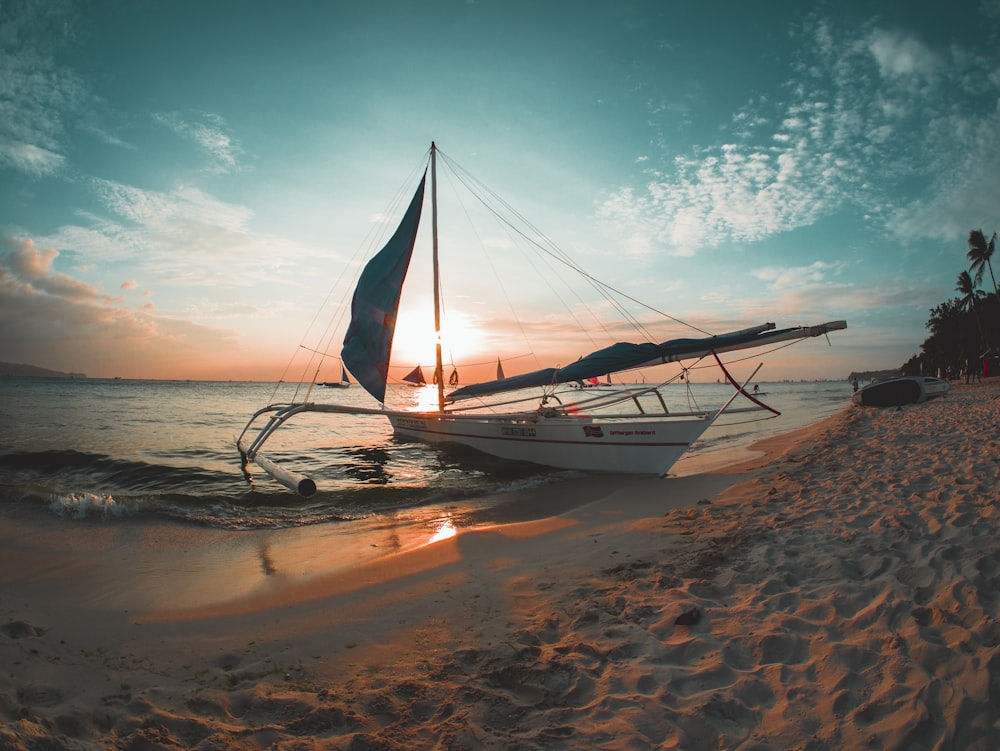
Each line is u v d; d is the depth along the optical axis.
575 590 4.55
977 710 2.42
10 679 3.05
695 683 2.96
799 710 2.64
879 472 8.20
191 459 13.31
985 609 3.25
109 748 2.46
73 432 18.25
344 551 6.32
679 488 9.41
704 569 4.68
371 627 4.04
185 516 7.84
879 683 2.75
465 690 3.03
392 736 2.62
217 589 4.98
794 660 3.09
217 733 2.61
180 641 3.84
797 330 9.03
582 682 3.05
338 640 3.82
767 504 7.00
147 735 2.53
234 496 9.20
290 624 4.14
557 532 6.74
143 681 3.21
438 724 2.71
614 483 10.38
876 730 2.41
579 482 10.66
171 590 4.96
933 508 5.64
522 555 5.76
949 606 3.37
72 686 3.07
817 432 17.25
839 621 3.44
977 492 6.02
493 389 12.20
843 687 2.76
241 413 29.66
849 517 5.77
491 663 3.34
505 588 4.74
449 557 5.79
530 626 3.88
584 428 11.39
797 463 10.69
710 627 3.60
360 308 14.32
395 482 10.80
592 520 7.36
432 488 9.98
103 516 7.71
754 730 2.54
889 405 24.59
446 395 14.70
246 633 3.98
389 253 14.12
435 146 14.79
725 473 10.62
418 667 3.36
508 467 12.34
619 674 3.10
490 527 7.18
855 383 41.16
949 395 28.83
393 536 7.02
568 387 12.54
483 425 13.27
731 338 9.39
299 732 2.66
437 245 14.84
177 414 28.06
